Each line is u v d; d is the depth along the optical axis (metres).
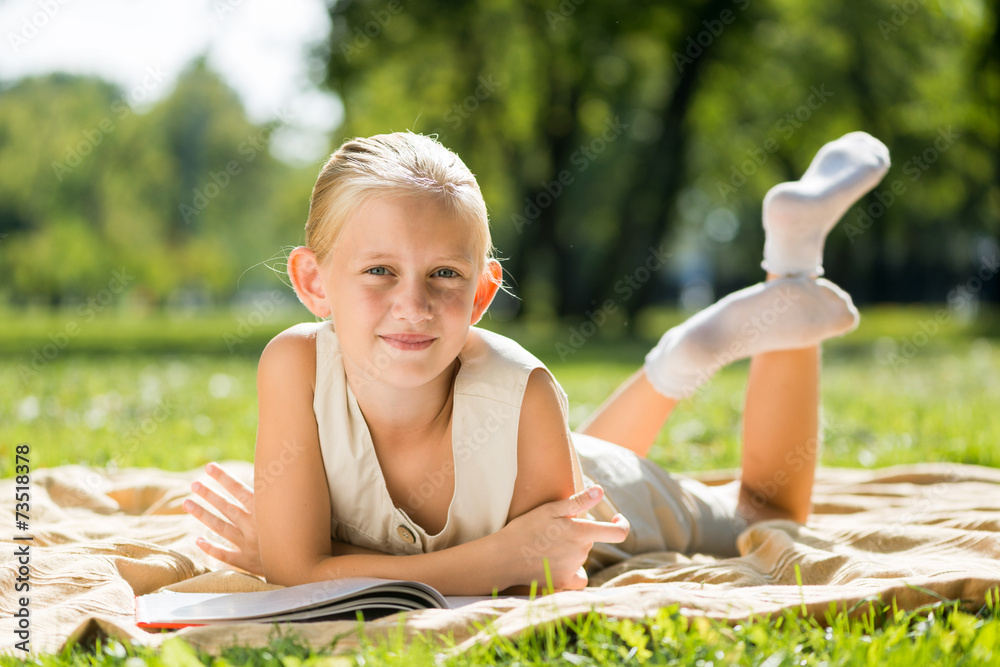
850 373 9.63
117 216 24.28
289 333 2.10
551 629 1.59
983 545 2.30
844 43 16.91
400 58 15.48
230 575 2.10
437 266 1.86
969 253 31.22
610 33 15.62
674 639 1.58
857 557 2.13
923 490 3.46
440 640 1.63
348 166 1.93
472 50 15.80
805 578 2.16
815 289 2.79
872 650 1.49
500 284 2.12
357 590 1.76
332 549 2.15
